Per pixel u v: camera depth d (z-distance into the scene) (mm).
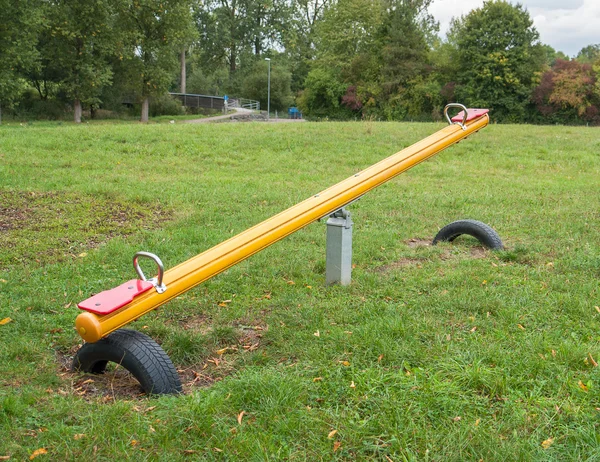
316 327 4141
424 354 3543
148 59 40469
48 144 14664
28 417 2854
